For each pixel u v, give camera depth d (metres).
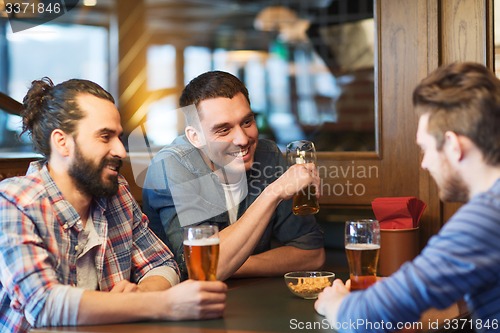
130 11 4.30
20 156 2.53
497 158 1.38
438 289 1.37
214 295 1.64
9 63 3.72
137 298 1.63
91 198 1.92
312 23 3.93
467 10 2.56
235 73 4.49
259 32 4.41
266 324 1.58
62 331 1.57
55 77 3.99
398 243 2.21
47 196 1.80
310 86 3.97
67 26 4.01
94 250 1.93
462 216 1.37
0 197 1.75
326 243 3.04
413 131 2.65
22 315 1.78
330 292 1.66
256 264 2.26
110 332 1.54
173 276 2.07
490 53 2.54
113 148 1.87
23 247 1.69
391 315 1.41
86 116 1.83
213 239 1.67
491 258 1.34
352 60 3.53
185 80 4.57
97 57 4.22
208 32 4.59
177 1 4.50
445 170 1.43
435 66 2.60
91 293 1.64
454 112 1.40
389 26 2.67
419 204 2.29
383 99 2.70
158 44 4.48
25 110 1.90
